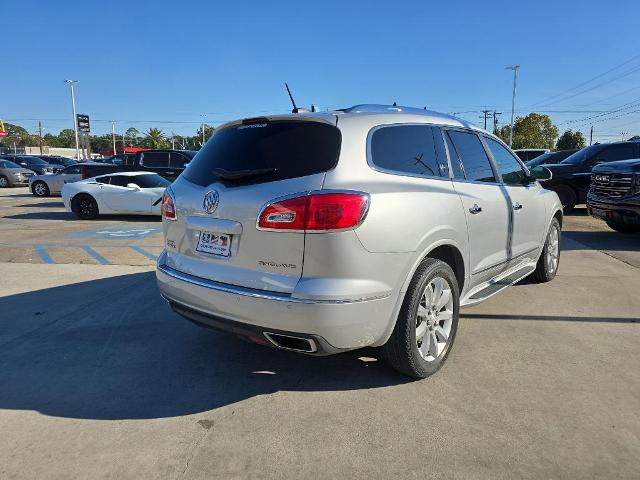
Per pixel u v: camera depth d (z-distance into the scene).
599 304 5.16
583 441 2.77
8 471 2.56
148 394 3.35
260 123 3.34
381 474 2.51
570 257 7.57
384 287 2.97
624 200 8.52
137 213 12.63
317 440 2.81
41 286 6.02
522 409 3.10
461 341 4.18
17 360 3.89
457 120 4.23
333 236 2.78
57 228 11.20
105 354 4.00
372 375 3.59
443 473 2.52
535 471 2.52
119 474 2.53
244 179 3.10
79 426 2.97
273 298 2.85
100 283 6.15
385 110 3.53
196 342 4.23
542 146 75.50
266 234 2.91
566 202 12.91
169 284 3.46
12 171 27.56
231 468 2.57
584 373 3.58
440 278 3.49
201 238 3.33
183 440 2.82
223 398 3.29
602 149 12.70
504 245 4.53
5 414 3.11
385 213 2.96
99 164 15.10
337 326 2.82
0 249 8.45
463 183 3.91
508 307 5.07
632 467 2.55
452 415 3.04
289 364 3.79
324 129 3.09
